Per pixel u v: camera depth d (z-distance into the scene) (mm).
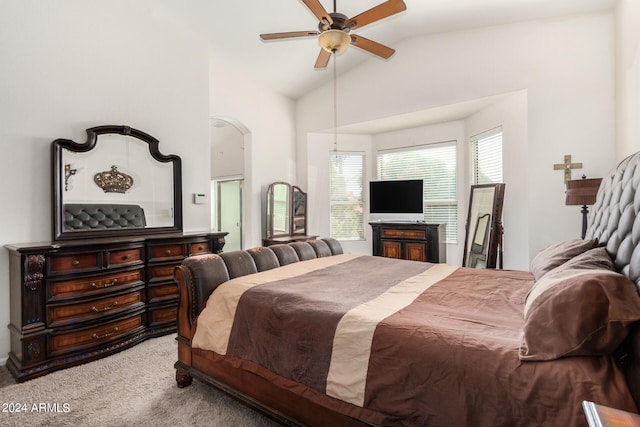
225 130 6332
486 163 4238
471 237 4148
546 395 940
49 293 2229
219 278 1994
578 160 3156
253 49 4027
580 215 3176
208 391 1992
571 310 1004
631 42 2600
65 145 2631
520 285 1943
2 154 2373
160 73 3330
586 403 778
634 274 1181
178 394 1958
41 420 1726
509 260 3734
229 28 3592
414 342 1190
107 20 2932
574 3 3047
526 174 3428
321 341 1396
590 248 1772
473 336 1164
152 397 1929
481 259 3863
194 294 1912
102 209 2867
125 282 2627
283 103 5305
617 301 938
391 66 4434
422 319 1342
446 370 1097
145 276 2801
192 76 3607
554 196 3275
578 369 941
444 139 4812
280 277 2055
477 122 4316
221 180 6605
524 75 3434
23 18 2459
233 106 4441
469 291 1807
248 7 3287
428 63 4113
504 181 3795
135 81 3133
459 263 4711
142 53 3186
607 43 3031
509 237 3723
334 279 2062
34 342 2156
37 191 2531
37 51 2527
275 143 5145
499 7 3279
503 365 1021
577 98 3162
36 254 2158
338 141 5441
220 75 4273
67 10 2688
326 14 2293
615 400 865
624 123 2764
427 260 4297
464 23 3680
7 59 2391
